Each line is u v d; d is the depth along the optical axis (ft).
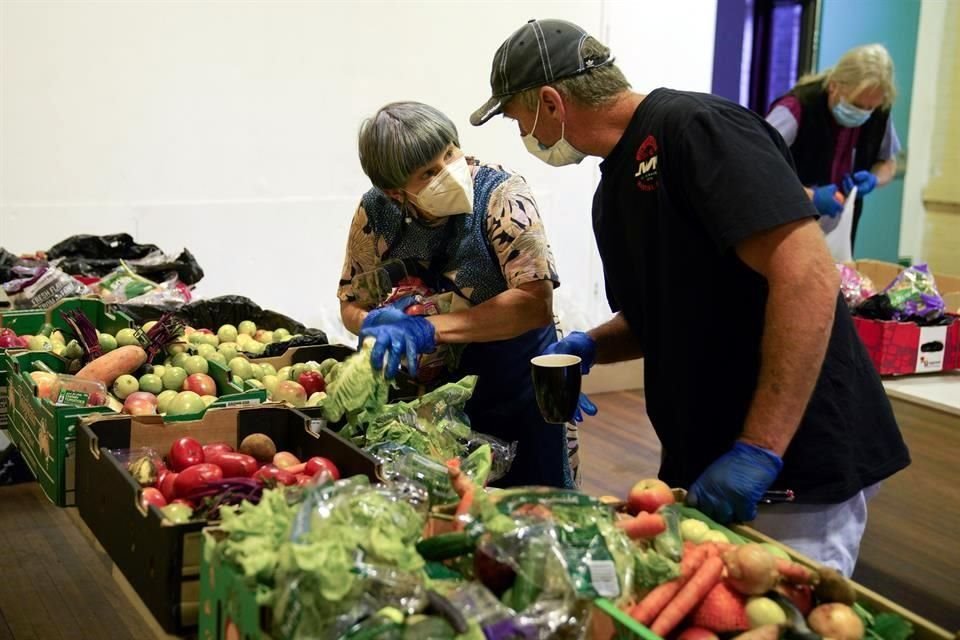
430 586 4.25
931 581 10.46
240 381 7.63
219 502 5.23
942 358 13.14
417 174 6.99
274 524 4.30
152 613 4.91
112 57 14.62
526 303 7.37
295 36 15.76
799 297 5.30
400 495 4.87
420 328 6.92
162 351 8.17
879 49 15.21
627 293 6.53
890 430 6.31
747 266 5.82
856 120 15.42
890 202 23.26
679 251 5.88
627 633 4.01
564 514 4.58
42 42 14.16
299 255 16.52
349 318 8.30
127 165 15.02
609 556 4.33
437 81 17.01
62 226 14.74
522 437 8.11
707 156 5.54
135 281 10.84
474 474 5.83
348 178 16.67
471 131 17.52
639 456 14.49
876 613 4.58
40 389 7.04
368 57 16.38
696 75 19.21
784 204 5.32
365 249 8.18
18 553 9.71
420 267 7.89
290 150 16.12
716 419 6.09
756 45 22.86
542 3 17.52
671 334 6.06
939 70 22.71
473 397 8.00
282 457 6.14
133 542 5.12
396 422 6.51
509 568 4.25
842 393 5.99
